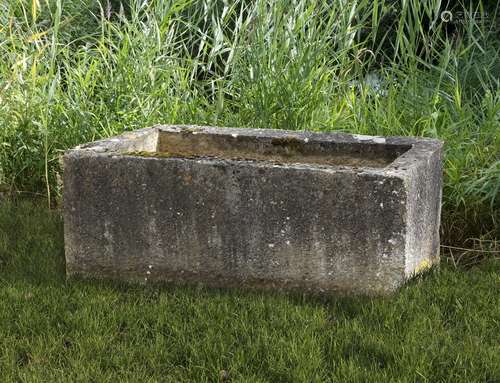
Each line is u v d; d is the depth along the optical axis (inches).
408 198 204.2
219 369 172.2
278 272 212.8
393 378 166.4
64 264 234.5
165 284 220.2
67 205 223.1
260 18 289.7
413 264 214.7
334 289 210.1
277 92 284.5
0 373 172.9
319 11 298.8
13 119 298.8
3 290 212.1
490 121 269.6
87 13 410.9
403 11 279.9
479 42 354.6
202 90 315.3
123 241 221.3
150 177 216.4
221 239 214.8
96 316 196.4
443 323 196.1
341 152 238.1
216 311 198.4
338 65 299.4
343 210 205.9
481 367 173.2
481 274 228.1
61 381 168.6
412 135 272.1
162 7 311.6
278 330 188.7
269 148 244.7
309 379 167.6
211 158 216.4
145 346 183.2
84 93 309.6
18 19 344.8
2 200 292.7
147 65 301.4
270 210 210.4
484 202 256.8
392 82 286.8
